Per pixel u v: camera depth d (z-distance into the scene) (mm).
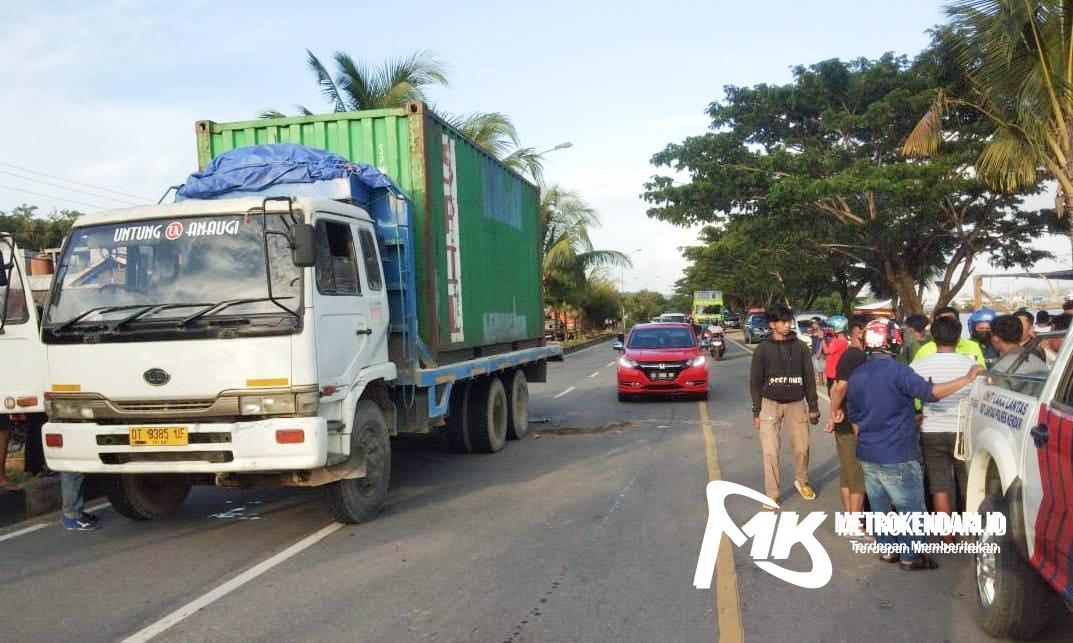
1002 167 15812
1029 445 4254
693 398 17891
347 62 19953
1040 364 4969
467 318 10469
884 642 4645
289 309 6531
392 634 4887
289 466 6418
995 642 4629
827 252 33438
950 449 6148
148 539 7332
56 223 34938
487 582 5816
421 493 8969
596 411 16234
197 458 6523
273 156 8203
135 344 6586
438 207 9445
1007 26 13016
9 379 8430
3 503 8305
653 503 8156
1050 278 18281
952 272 29422
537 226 14766
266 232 6508
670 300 136500
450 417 11336
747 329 44406
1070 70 13484
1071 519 3689
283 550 6801
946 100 17109
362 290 7602
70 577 6223
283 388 6469
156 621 5219
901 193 23156
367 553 6633
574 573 5980
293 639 4848
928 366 6215
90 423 6723
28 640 4941
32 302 8539
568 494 8688
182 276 6758
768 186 26094
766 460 7992
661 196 27297
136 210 7023
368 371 7586
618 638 4766
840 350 10875
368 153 9188
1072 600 3668
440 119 9586
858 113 26234
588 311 63656
